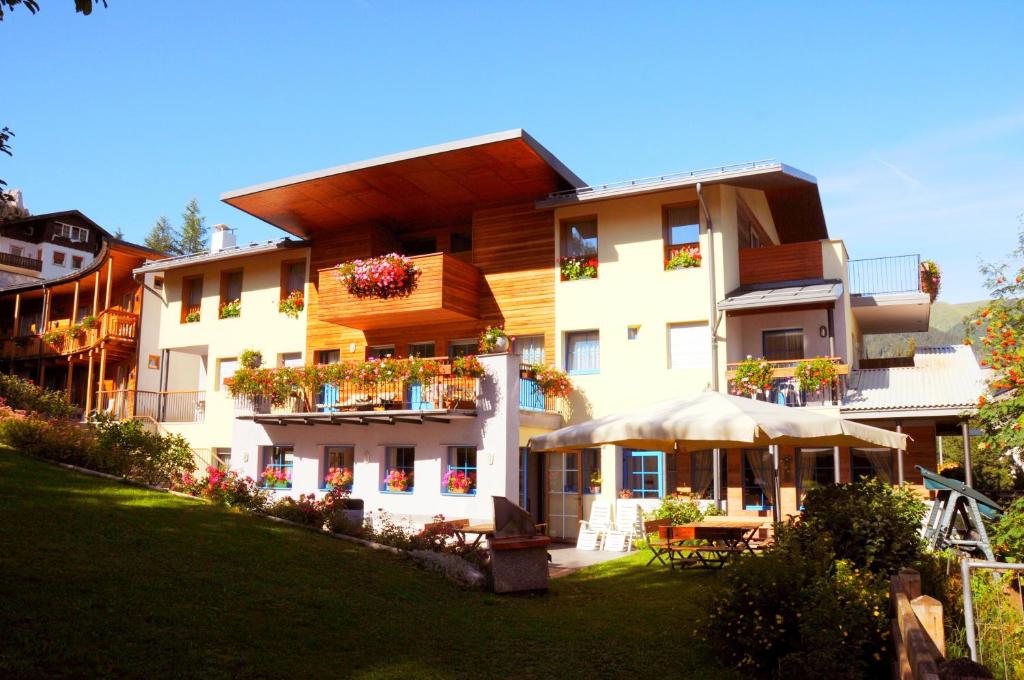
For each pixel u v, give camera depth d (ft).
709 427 32.19
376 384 64.59
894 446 35.27
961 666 14.16
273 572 28.32
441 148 61.72
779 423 32.19
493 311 70.74
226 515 37.09
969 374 59.82
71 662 17.78
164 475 44.83
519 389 60.64
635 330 64.95
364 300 70.03
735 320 64.08
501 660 22.94
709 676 22.27
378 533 41.34
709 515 58.13
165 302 91.25
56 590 22.08
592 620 29.07
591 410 65.41
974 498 37.63
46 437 45.11
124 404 96.89
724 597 24.09
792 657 21.04
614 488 62.85
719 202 63.10
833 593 22.68
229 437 82.84
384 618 25.64
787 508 58.70
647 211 65.46
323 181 67.51
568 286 67.72
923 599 18.99
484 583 33.63
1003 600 25.40
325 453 68.28
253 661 19.83
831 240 63.93
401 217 75.82
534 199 70.44
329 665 20.58
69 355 102.99
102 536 28.68
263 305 83.15
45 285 113.39
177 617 21.83
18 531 27.32
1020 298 41.81
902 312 71.87
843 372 55.67
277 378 69.41
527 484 65.05
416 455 62.80
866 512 29.86
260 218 76.02
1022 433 38.17
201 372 98.58
